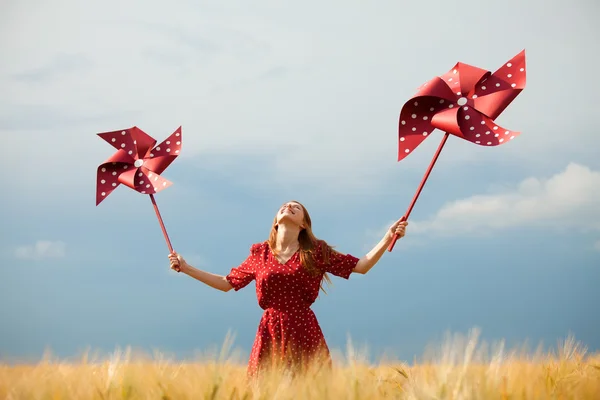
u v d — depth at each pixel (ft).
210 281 13.11
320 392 7.36
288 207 12.27
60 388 7.67
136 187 13.96
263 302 12.30
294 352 11.80
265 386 7.73
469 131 12.20
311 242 12.33
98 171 14.29
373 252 12.35
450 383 6.97
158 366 8.34
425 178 12.41
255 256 12.62
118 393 7.62
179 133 14.29
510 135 11.89
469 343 6.99
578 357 9.55
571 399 7.75
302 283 12.09
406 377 8.36
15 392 7.49
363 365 7.58
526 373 8.07
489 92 12.25
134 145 14.15
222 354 7.29
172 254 13.24
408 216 12.36
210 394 7.09
